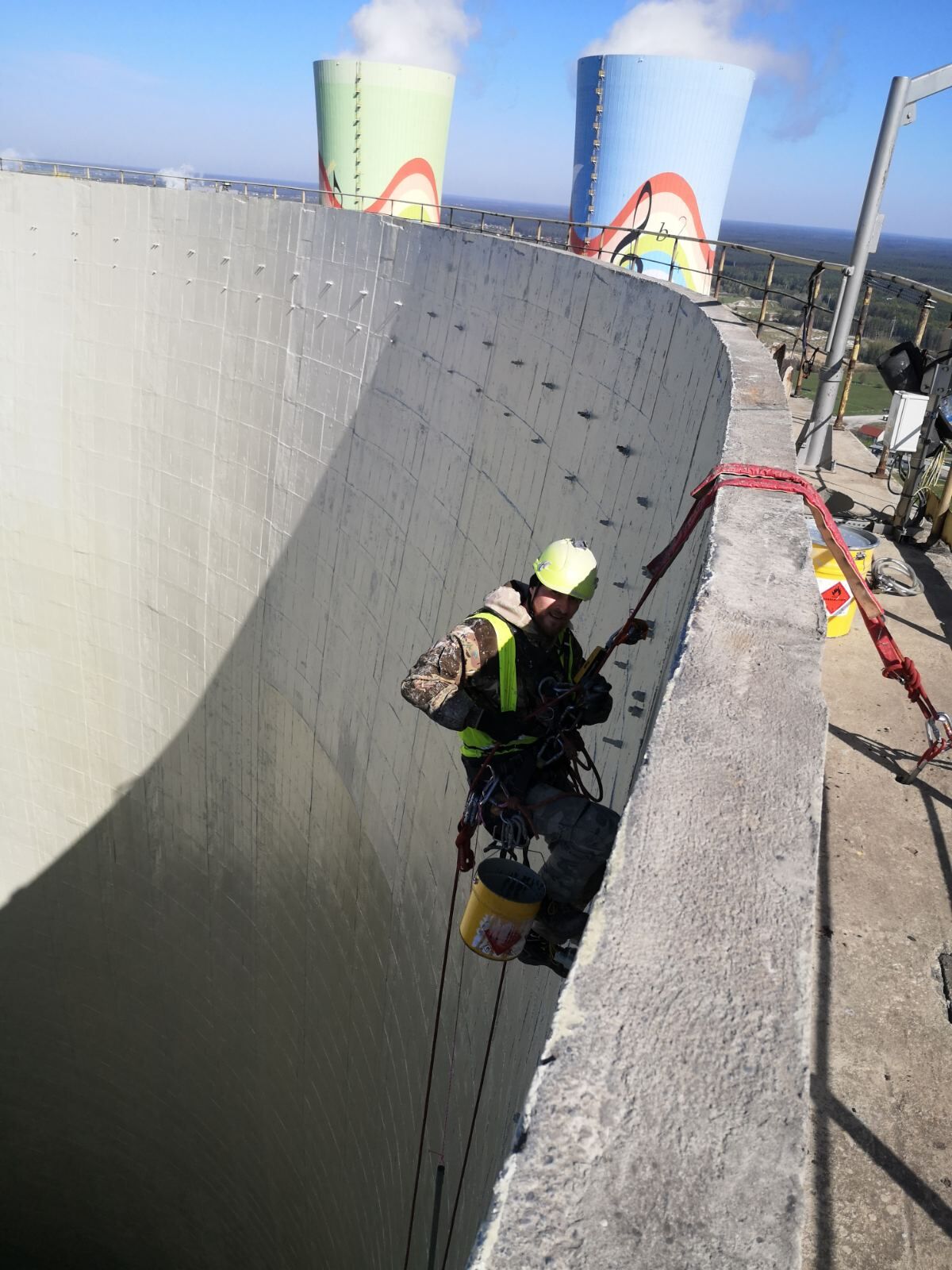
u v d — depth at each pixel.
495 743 3.81
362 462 19.30
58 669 31.38
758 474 3.84
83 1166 32.88
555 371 11.52
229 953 25.80
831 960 3.53
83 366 28.59
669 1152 1.42
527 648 3.78
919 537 9.02
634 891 1.87
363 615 18.62
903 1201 2.68
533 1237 1.31
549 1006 6.97
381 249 18.80
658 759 2.24
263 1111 23.58
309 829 20.94
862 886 3.93
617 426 9.26
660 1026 1.60
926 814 4.40
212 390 24.89
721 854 1.97
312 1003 20.38
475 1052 10.64
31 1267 33.25
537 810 3.72
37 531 30.75
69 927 32.84
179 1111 29.08
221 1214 27.06
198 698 27.19
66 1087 33.06
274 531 23.06
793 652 2.68
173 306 25.84
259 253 22.88
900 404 10.91
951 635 6.48
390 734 16.62
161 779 29.20
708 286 21.25
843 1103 2.97
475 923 3.72
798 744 2.31
